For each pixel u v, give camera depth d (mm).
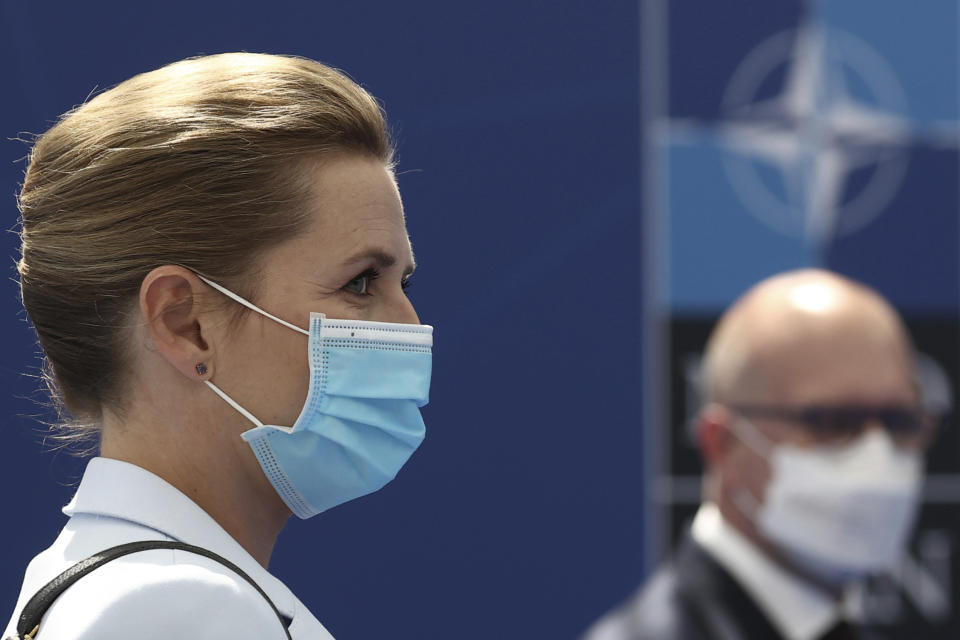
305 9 8570
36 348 7910
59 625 2336
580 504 8945
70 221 2740
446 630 8711
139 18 8266
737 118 9422
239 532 2930
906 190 9695
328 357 2936
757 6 9492
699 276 9281
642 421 9078
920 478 9516
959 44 9742
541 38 9047
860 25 9664
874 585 9391
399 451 3229
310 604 8531
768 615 8141
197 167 2725
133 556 2500
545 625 8828
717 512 8438
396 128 8727
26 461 7918
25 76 8062
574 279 9031
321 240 2850
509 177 8945
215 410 2844
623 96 9188
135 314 2746
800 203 9539
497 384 8875
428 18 8820
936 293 9703
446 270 8797
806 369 8430
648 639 8195
